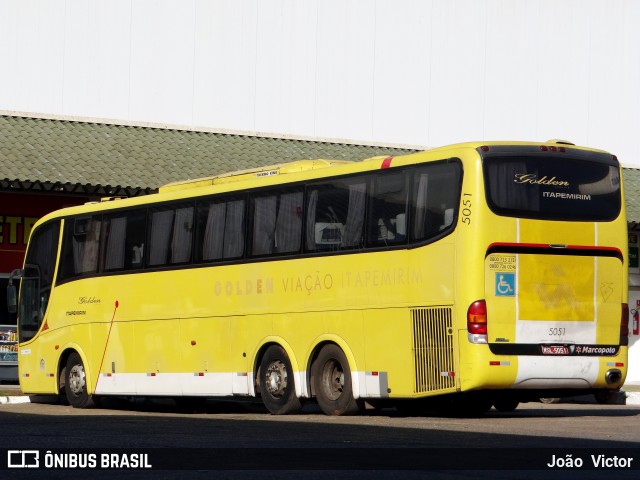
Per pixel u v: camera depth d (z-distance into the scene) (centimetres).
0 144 3903
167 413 2781
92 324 3048
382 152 4572
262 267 2622
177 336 2811
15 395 3403
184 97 4372
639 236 4731
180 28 4391
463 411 2661
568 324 2314
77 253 3120
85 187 3838
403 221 2342
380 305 2372
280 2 4534
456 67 4778
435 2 4769
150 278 2895
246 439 1848
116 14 4303
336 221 2475
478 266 2227
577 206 2336
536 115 4872
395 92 4675
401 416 2575
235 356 2667
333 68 4591
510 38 4859
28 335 3259
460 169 2259
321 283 2489
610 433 2003
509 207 2264
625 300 2395
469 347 2220
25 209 3959
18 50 4156
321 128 4550
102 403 3153
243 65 4462
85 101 4231
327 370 2489
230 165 4162
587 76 4956
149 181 3934
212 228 2753
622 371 2380
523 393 2336
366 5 4659
